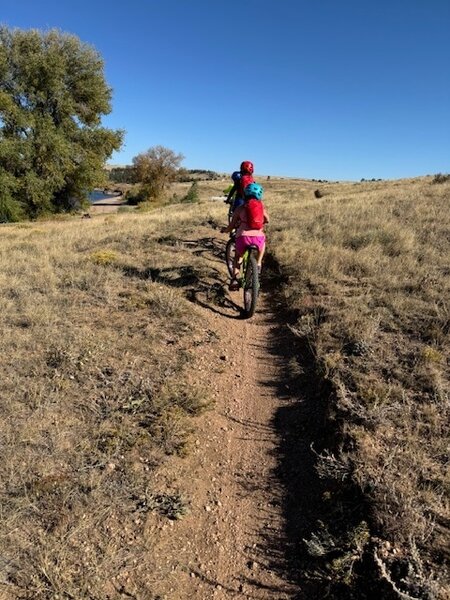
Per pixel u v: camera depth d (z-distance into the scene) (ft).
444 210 42.78
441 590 8.75
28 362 17.35
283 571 10.36
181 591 9.98
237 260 22.85
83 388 15.96
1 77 120.47
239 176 28.48
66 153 121.80
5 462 12.57
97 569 10.13
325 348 17.78
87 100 133.08
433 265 25.75
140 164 229.25
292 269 27.71
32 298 23.90
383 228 33.71
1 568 9.96
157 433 13.94
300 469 13.03
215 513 11.84
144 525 11.28
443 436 12.75
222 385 17.10
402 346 17.46
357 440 12.74
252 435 14.57
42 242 44.16
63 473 12.41
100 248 35.76
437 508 10.50
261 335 21.36
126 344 18.90
